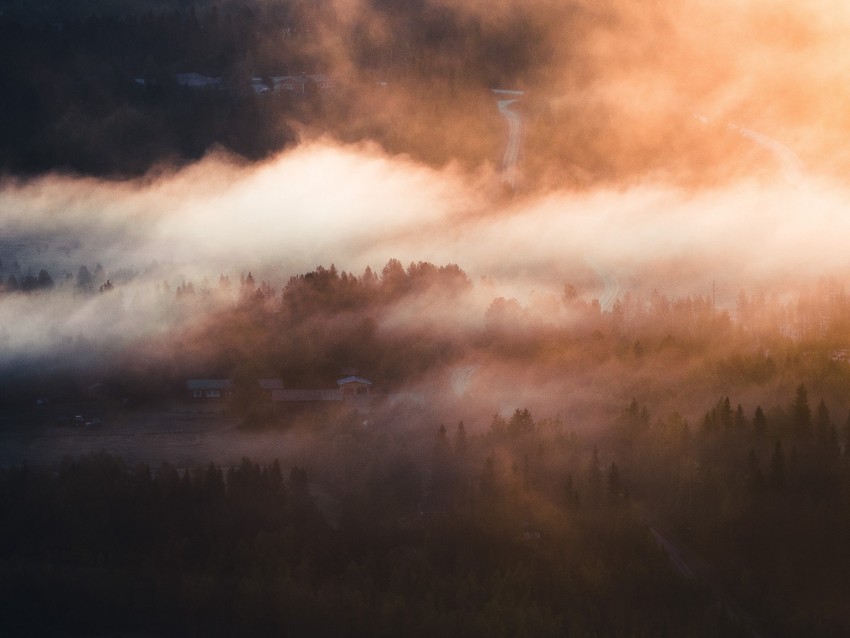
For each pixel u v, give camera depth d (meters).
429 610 171.25
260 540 187.38
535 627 168.25
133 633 177.62
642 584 177.25
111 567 186.00
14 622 178.75
